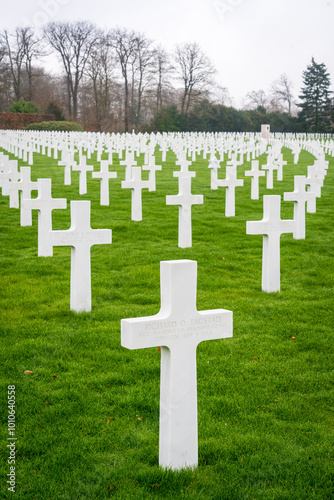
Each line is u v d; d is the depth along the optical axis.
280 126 70.50
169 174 27.62
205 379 5.86
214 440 4.60
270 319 7.96
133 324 3.85
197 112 67.81
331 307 8.54
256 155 39.44
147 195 20.42
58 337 6.99
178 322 4.01
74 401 5.29
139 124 64.88
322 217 16.94
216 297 9.03
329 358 6.54
